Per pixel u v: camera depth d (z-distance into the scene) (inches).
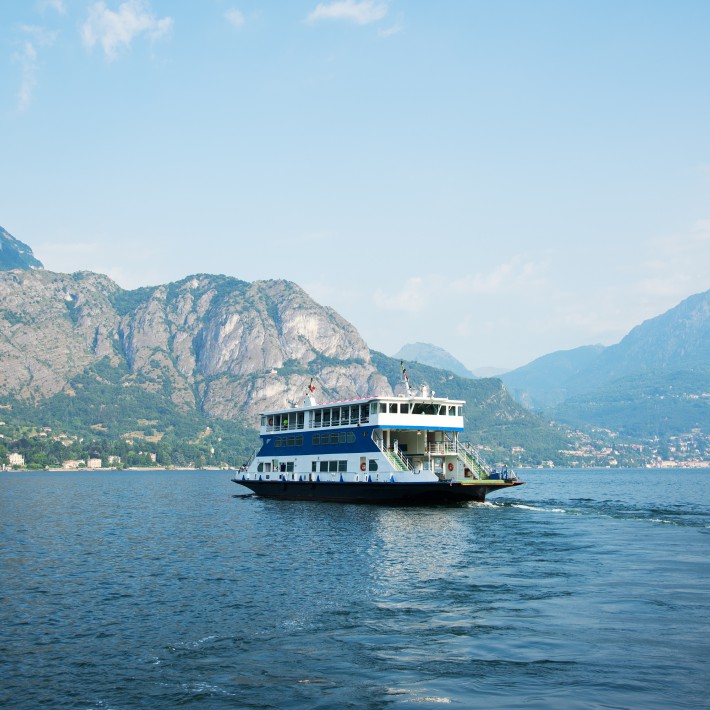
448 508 3058.6
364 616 1152.2
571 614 1133.7
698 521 2586.1
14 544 2122.3
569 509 3137.3
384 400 3070.9
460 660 916.6
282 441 3833.7
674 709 749.3
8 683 876.0
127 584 1464.1
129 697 826.8
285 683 855.7
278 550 1903.3
